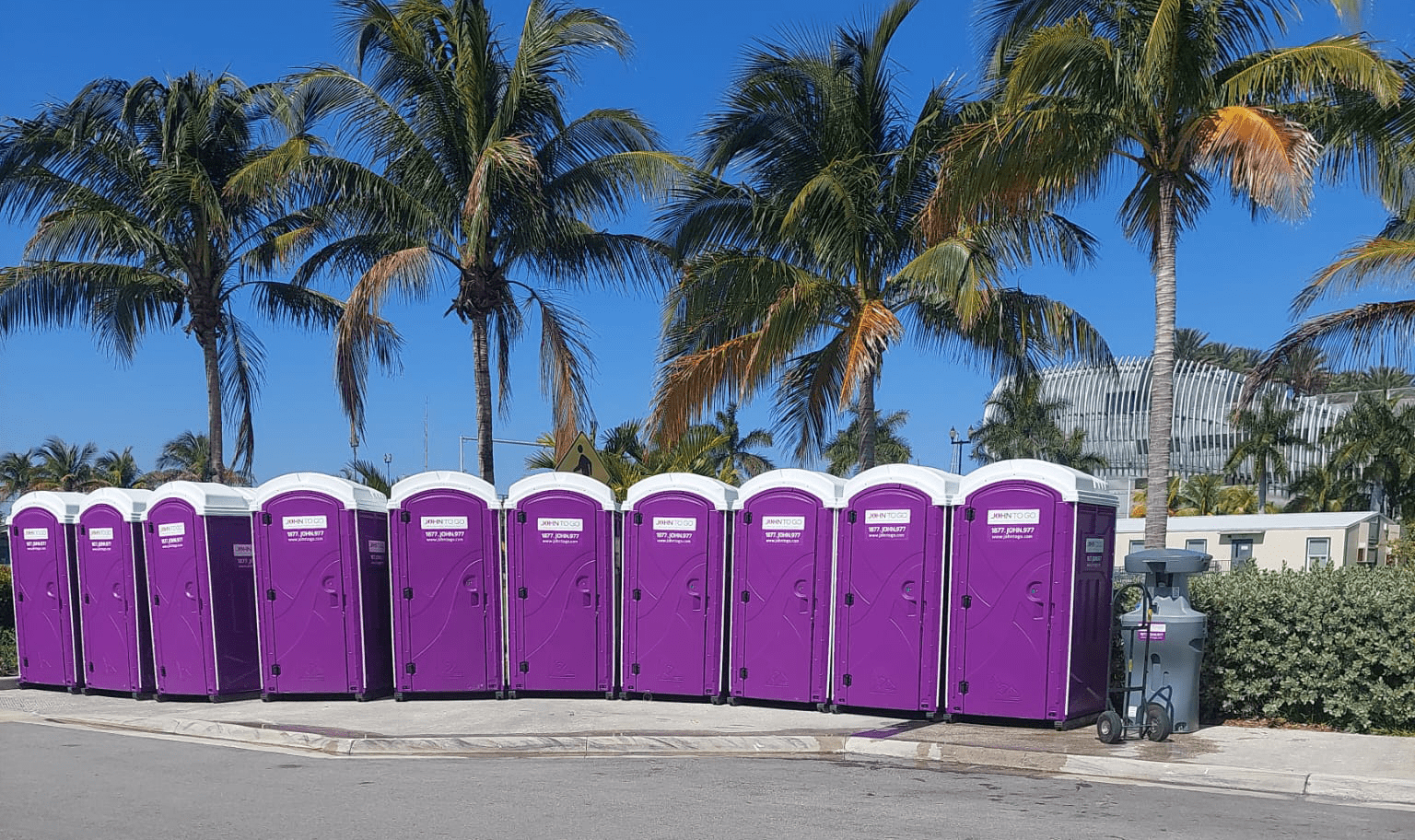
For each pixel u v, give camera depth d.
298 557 12.15
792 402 18.20
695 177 16.58
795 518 11.20
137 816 7.01
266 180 16.20
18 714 12.20
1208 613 10.25
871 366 14.30
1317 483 55.28
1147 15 12.59
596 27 16.62
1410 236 16.36
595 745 9.65
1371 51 11.41
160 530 12.63
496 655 12.08
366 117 16.41
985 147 12.68
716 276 16.16
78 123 18.91
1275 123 11.09
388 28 16.22
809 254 17.30
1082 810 7.09
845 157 16.53
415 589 12.04
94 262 19.34
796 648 11.12
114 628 13.05
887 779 8.15
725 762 8.95
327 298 21.22
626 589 11.89
